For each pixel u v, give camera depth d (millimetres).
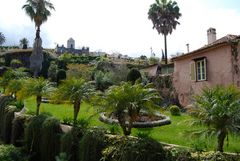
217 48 19000
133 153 8992
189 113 8734
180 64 23734
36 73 43094
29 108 19562
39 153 13594
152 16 45094
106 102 10766
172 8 44656
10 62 53844
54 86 17672
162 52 56281
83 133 11492
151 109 10961
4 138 17875
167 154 8617
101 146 10320
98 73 31922
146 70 37031
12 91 21125
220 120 8055
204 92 8891
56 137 12781
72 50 85312
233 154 8000
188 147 8914
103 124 13953
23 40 75250
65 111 18359
